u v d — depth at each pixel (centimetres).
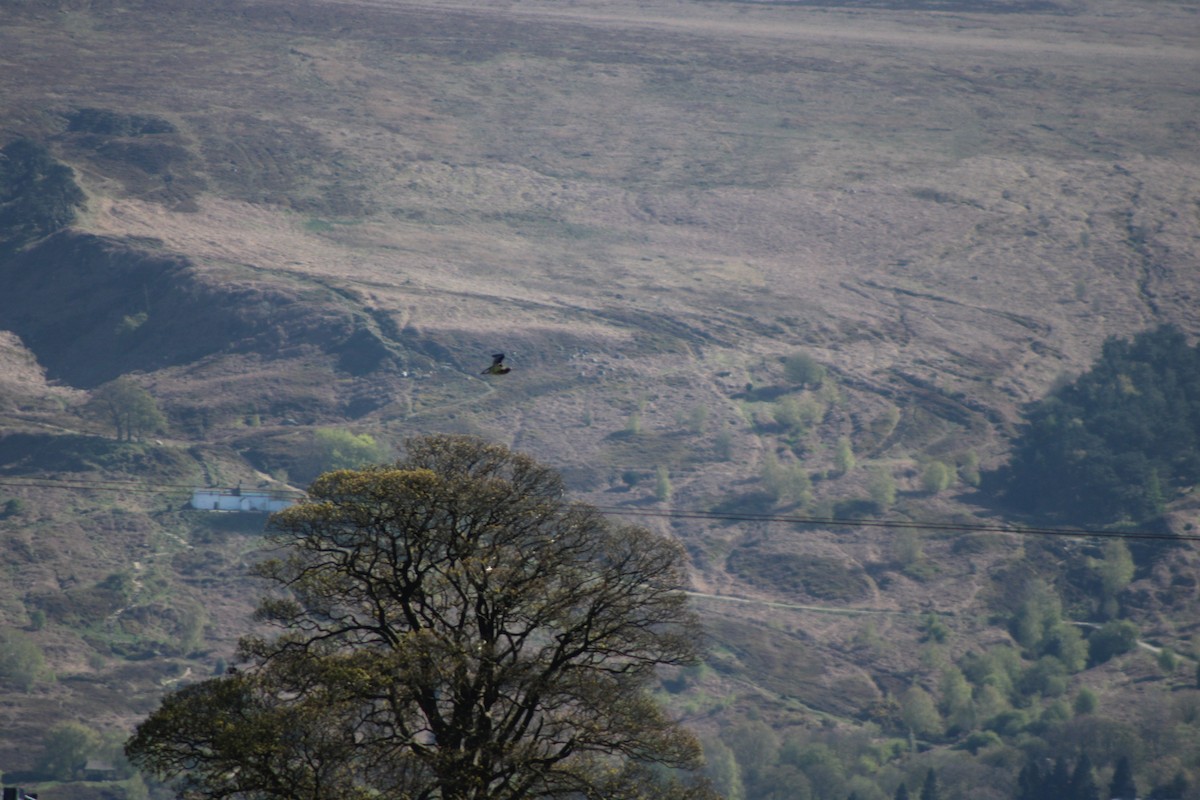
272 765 8712
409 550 9888
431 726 9388
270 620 9931
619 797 9631
